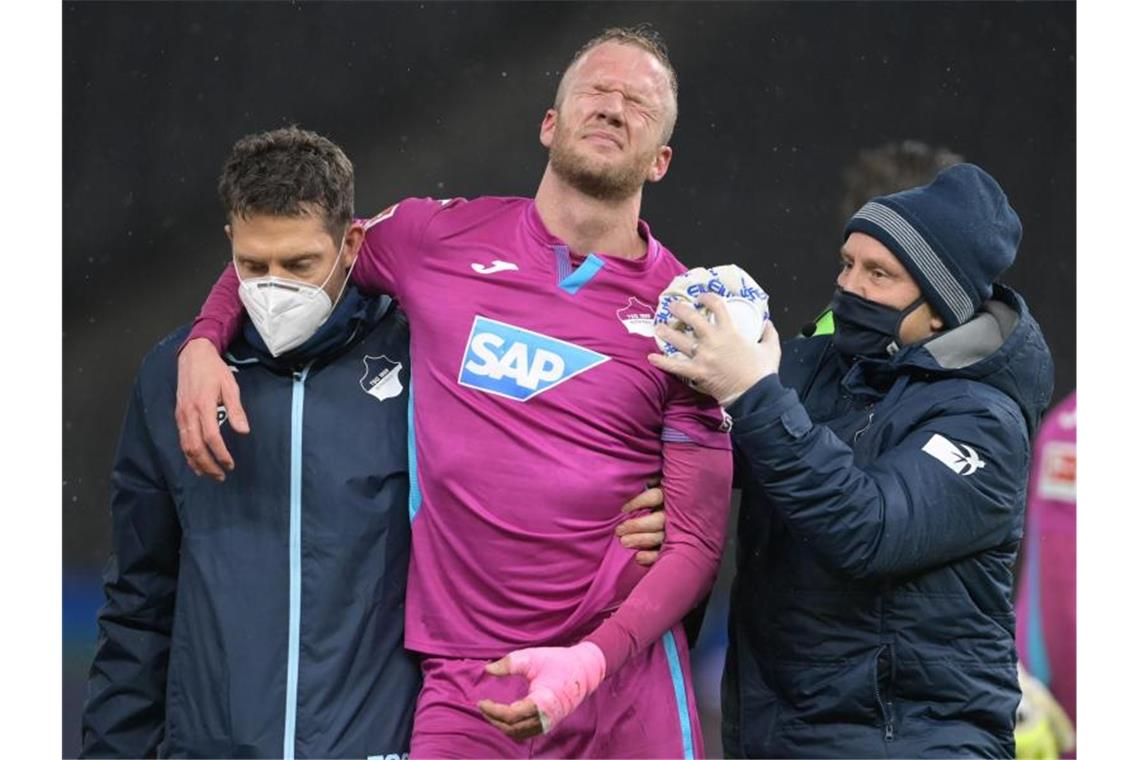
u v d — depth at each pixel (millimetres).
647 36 11617
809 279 19297
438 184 19109
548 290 11156
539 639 10867
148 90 18984
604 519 10938
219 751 10898
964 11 19234
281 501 11117
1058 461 18031
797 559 11141
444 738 10758
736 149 19375
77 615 18516
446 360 11086
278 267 10789
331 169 10953
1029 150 19234
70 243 18922
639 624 10484
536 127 19172
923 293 11117
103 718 11539
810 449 10273
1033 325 11336
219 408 11297
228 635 10938
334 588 10984
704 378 10461
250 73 19078
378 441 11234
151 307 19062
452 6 19109
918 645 10852
